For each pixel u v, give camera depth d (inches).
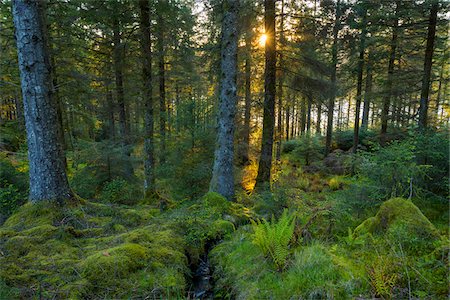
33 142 191.0
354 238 144.1
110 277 126.1
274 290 116.3
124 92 374.9
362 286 105.5
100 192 313.1
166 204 269.6
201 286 149.0
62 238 159.3
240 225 211.0
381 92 425.7
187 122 298.4
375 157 177.2
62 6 305.9
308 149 603.2
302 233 156.0
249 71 424.5
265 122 347.3
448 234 138.1
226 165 258.7
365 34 433.1
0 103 464.8
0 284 109.0
